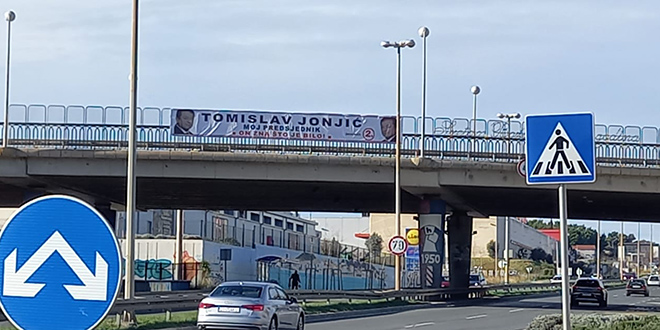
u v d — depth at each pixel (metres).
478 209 57.41
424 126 43.62
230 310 24.02
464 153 43.62
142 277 56.97
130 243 25.94
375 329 29.03
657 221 63.94
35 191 46.16
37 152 40.19
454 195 49.03
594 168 9.70
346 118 42.44
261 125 41.62
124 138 40.62
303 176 42.12
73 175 40.81
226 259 55.69
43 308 4.40
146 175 41.06
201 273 56.44
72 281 4.41
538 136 9.96
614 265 154.50
